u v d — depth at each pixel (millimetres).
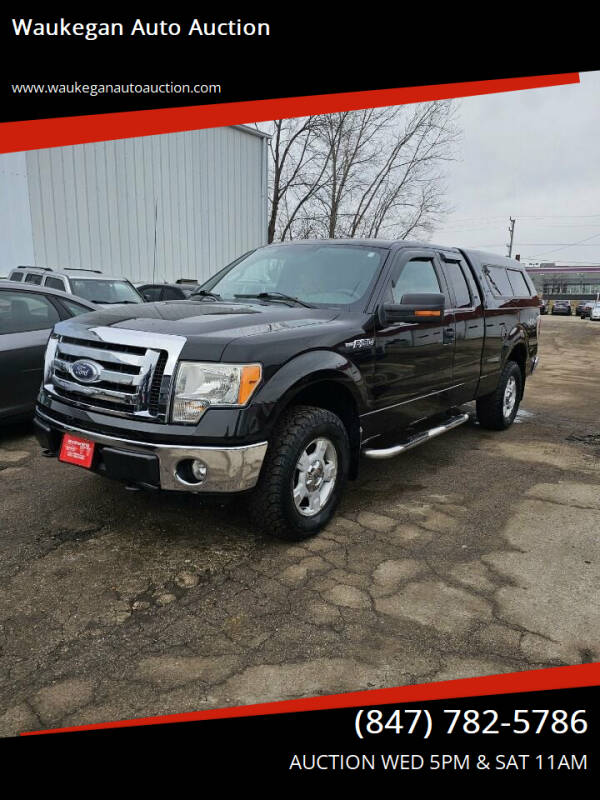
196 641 2344
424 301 3465
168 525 3381
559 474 4672
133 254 13578
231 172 16047
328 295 3848
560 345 20688
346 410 3543
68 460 3039
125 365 2844
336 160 24219
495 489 4266
